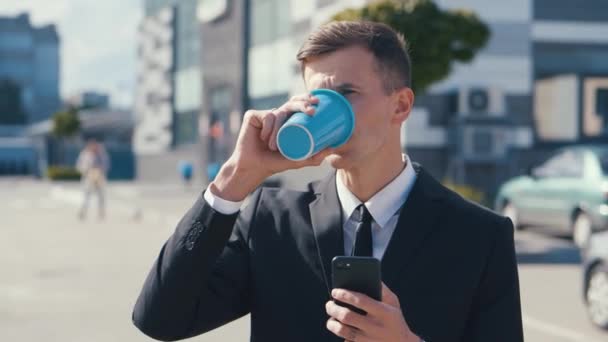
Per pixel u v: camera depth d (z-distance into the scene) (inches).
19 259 429.4
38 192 1302.9
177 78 1576.0
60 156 2166.6
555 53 801.6
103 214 721.0
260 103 1189.1
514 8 788.6
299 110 59.0
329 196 70.7
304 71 65.9
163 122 1619.1
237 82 1237.1
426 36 432.8
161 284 64.6
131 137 2143.2
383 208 68.4
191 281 64.3
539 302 312.2
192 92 1508.4
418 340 58.1
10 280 359.6
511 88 790.5
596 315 272.7
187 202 916.0
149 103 1696.6
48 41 3794.3
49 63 3794.3
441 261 66.7
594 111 811.4
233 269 71.9
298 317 67.8
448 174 770.8
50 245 496.7
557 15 799.1
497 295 67.8
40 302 307.0
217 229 63.8
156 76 1658.5
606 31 807.7
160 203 897.5
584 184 452.4
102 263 412.2
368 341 57.9
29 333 255.4
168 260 64.5
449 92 778.8
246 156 62.2
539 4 795.4
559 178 479.8
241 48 1217.4
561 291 335.3
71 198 1073.5
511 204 531.5
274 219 71.6
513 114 791.1
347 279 58.7
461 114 762.8
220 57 1306.6
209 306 70.0
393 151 68.0
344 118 59.4
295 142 56.7
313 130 56.9
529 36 793.6
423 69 434.6
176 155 1558.8
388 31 66.1
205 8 1334.9
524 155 792.3
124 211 803.4
